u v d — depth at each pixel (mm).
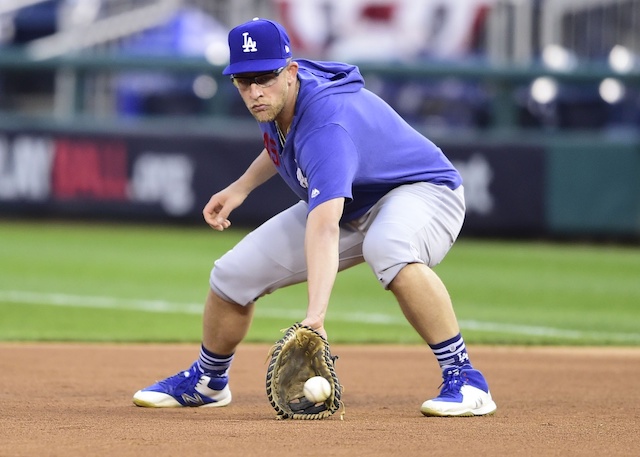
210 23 71062
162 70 61781
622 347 27109
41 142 60469
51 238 54625
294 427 14070
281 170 15445
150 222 60562
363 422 14633
